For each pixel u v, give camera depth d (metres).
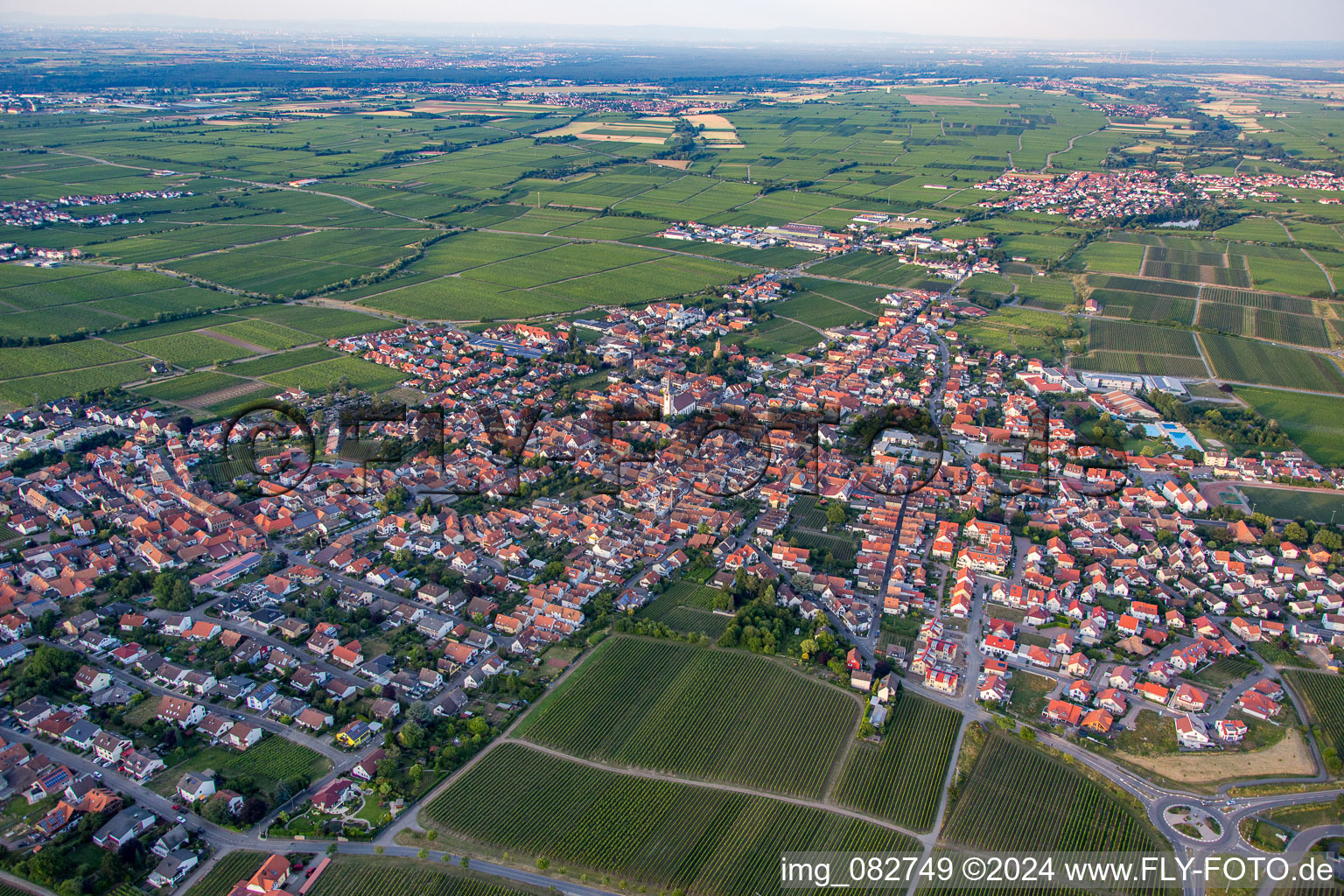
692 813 182.00
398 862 169.12
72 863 168.12
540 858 168.25
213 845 173.00
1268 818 179.00
